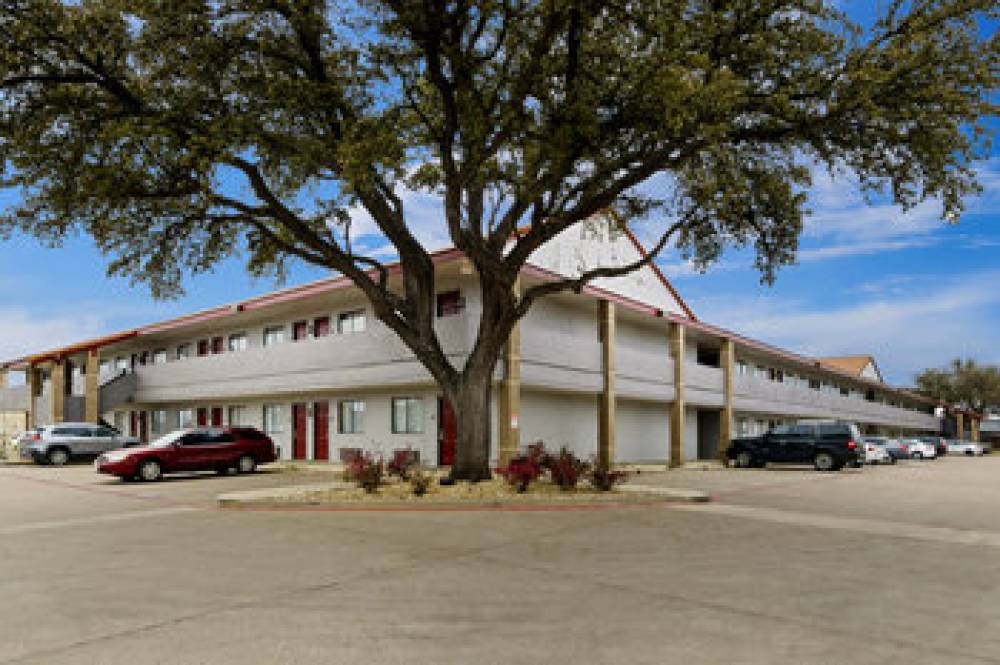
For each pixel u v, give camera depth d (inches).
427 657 204.1
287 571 318.3
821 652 211.0
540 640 219.8
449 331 823.1
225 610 254.5
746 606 261.0
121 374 1350.9
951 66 535.5
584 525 457.4
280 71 594.9
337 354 954.1
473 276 893.8
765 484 805.9
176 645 216.1
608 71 564.7
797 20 553.0
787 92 543.8
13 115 568.7
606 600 267.6
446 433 904.9
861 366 2365.9
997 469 1310.3
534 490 612.7
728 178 611.8
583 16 504.7
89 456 1128.2
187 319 1226.6
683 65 506.3
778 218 678.5
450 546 379.9
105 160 597.9
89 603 266.2
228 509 559.8
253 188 625.6
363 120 533.0
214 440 876.0
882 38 540.1
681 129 546.3
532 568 323.9
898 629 235.1
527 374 842.8
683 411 1159.6
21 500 639.8
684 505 579.5
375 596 273.1
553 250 1001.5
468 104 534.3
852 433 1096.8
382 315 659.4
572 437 1031.6
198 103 576.4
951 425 3129.9
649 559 346.9
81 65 581.0
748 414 1555.1
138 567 331.6
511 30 551.5
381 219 645.9
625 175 606.2
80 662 201.9
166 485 772.6
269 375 1062.4
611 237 787.4
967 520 520.1
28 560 353.7
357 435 1024.9
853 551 379.9
